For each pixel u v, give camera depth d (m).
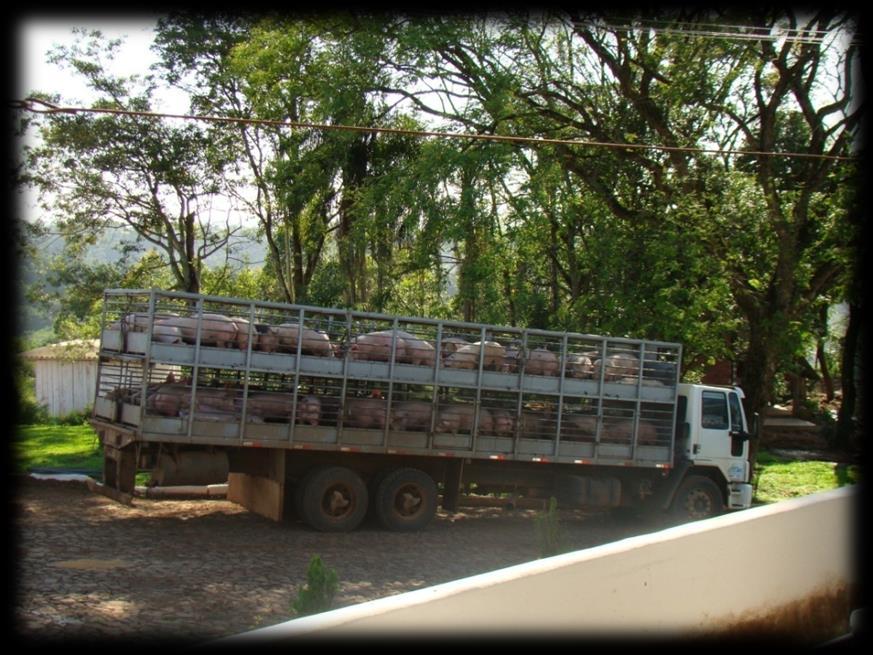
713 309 20.08
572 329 22.08
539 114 22.52
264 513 13.49
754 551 6.75
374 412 13.64
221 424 12.59
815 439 31.20
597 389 15.27
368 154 25.17
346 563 11.47
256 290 32.00
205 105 26.36
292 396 13.08
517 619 5.08
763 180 21.19
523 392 14.70
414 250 21.58
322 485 13.48
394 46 21.83
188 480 12.65
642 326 20.31
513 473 15.21
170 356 12.27
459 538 13.93
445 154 20.12
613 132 23.08
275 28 24.16
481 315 21.55
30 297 26.19
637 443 15.58
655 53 21.39
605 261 21.59
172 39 25.19
